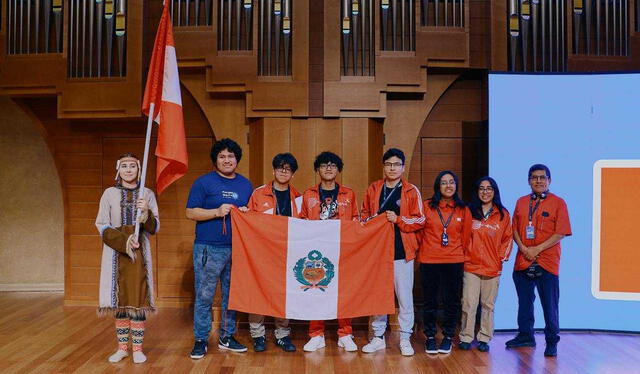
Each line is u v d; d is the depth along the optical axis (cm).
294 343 372
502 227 354
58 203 566
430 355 344
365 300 344
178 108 343
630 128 397
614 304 395
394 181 354
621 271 394
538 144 404
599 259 396
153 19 454
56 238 563
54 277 563
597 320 396
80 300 481
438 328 420
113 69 450
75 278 482
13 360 328
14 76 442
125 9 439
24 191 564
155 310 334
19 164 564
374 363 327
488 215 357
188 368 316
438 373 309
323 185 358
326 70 421
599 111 400
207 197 340
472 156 468
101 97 436
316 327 360
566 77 404
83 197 483
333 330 411
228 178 349
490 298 355
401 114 456
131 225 324
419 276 464
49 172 566
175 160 336
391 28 440
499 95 405
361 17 430
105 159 482
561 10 437
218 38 437
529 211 362
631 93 398
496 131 404
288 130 428
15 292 549
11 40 450
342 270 343
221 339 354
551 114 404
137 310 320
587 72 402
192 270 476
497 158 404
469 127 468
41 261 563
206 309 339
